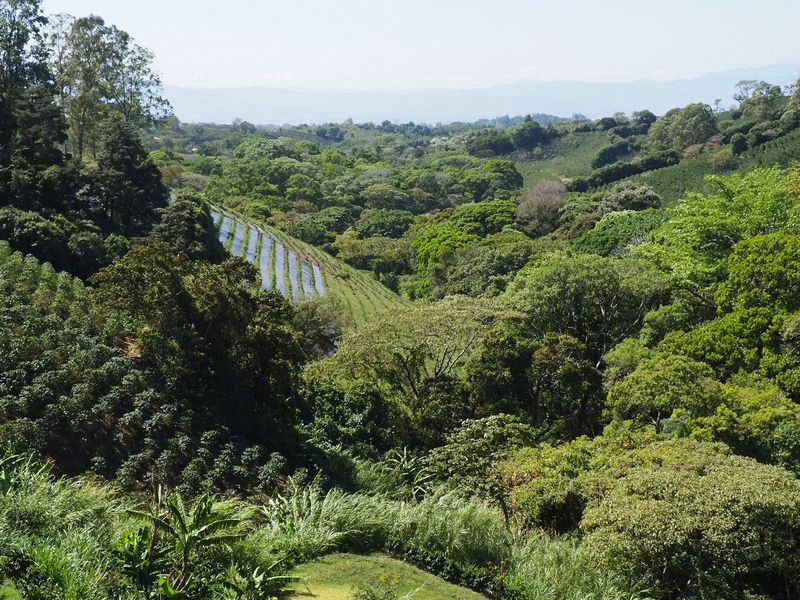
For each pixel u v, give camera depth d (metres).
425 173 118.44
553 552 13.98
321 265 65.94
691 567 12.94
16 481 12.21
